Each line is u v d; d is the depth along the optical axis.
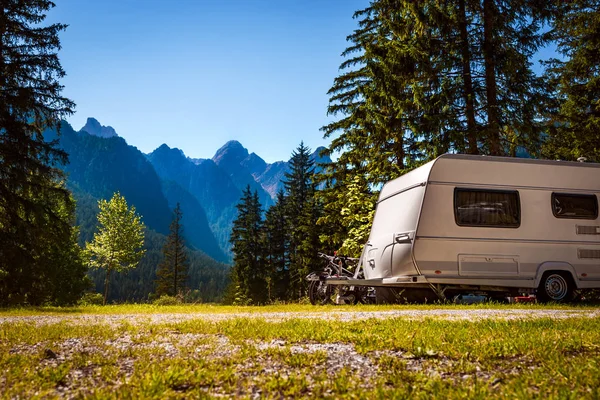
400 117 17.64
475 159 11.41
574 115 20.64
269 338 5.38
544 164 11.78
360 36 24.61
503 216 11.30
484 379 3.45
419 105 16.52
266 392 3.21
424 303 11.41
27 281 24.55
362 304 11.65
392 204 12.17
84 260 43.16
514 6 17.22
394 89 17.48
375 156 19.47
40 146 21.05
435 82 17.08
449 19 16.73
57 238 21.86
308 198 49.75
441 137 16.30
